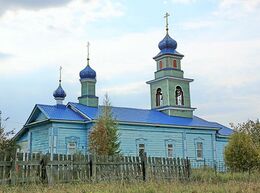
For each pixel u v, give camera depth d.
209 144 48.53
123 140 41.94
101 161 18.39
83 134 40.78
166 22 52.59
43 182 16.41
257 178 22.56
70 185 15.59
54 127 39.34
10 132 28.08
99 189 13.46
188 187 14.35
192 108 50.34
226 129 53.12
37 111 42.31
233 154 27.61
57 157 17.16
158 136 44.62
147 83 52.50
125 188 13.62
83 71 45.81
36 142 41.81
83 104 44.78
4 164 15.55
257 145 28.38
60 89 45.03
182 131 46.59
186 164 21.64
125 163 19.19
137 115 45.62
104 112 35.16
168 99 49.53
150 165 19.92
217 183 16.98
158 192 12.89
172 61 51.16
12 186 14.80
